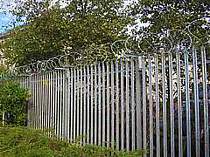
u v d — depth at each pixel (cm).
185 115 812
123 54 969
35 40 2067
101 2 2161
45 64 1376
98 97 1055
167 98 845
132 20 1867
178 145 806
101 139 1030
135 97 927
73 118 1170
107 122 1010
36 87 1449
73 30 2048
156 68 866
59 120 1252
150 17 1745
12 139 858
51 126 1302
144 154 841
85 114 1110
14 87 1552
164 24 1667
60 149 775
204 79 768
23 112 1524
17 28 2173
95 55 1110
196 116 774
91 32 2058
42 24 2055
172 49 838
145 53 906
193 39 925
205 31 1428
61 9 2117
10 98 1534
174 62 833
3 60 2427
